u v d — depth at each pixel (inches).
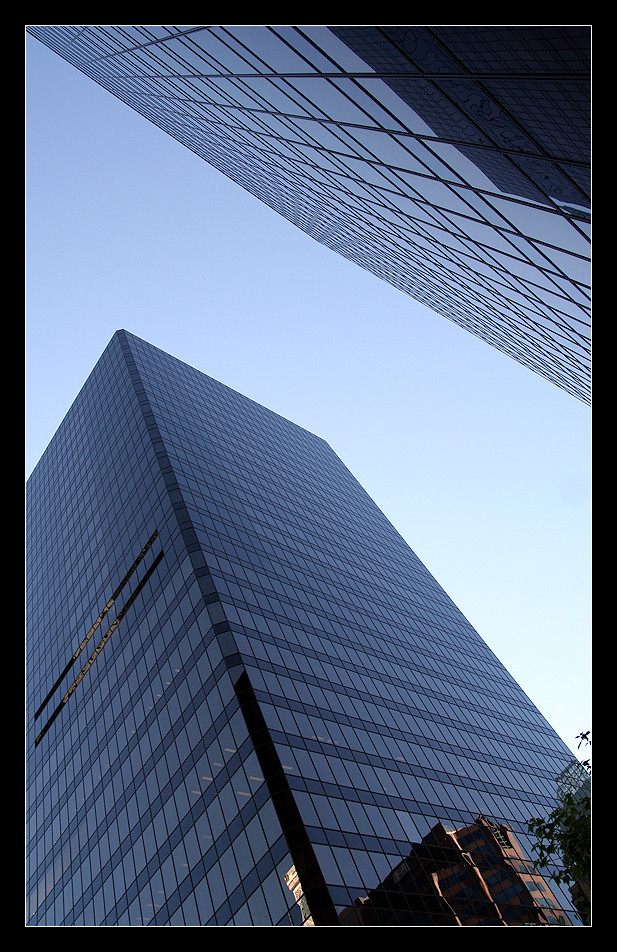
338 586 3179.1
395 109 623.5
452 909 1753.2
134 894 1900.8
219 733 1913.1
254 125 1300.4
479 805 2348.7
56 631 3287.4
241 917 1541.6
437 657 3351.4
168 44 1164.5
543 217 544.7
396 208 1005.8
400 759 2247.8
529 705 3659.0
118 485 3299.7
